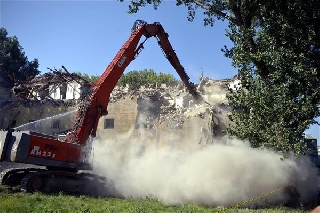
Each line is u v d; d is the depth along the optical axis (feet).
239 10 72.28
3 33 216.95
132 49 70.79
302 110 58.08
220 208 50.11
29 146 53.67
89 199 52.44
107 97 65.87
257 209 52.39
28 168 60.23
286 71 61.26
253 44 66.44
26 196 49.19
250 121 63.05
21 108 154.61
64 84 165.58
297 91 60.03
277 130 58.90
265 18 66.08
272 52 61.93
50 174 56.65
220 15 76.79
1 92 161.68
